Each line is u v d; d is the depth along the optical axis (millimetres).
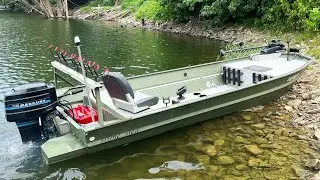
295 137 7055
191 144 6883
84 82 6277
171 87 8953
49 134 6770
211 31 24531
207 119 7895
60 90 7793
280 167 5988
